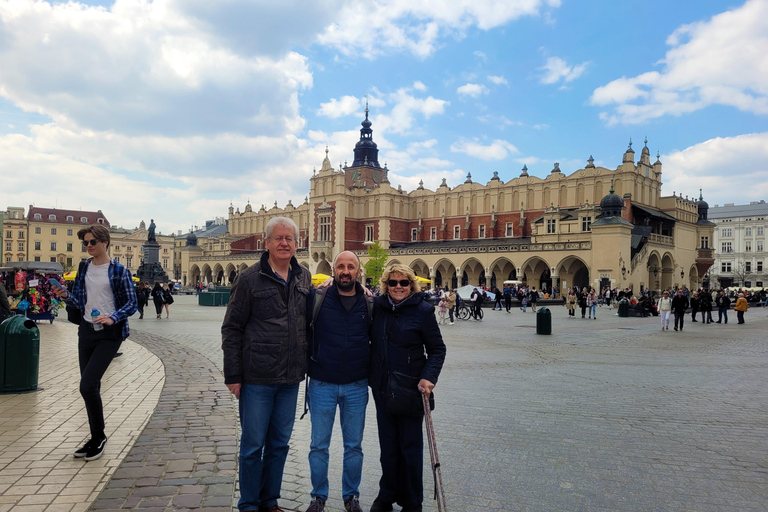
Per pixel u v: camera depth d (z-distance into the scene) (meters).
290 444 7.73
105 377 12.04
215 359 14.98
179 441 7.33
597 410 9.61
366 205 90.88
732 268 114.44
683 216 73.69
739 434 8.11
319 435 5.42
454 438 7.86
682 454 7.17
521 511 5.42
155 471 6.20
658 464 6.78
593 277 58.53
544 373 13.79
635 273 59.69
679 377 13.21
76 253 126.50
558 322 33.47
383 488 5.51
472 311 36.59
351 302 5.58
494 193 80.50
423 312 5.55
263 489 5.46
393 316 5.57
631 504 5.59
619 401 10.37
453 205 85.50
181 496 5.51
